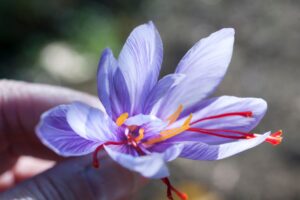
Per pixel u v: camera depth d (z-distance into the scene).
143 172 0.18
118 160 0.18
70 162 0.24
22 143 0.30
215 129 0.21
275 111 0.49
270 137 0.20
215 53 0.20
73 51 0.59
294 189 0.44
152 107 0.21
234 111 0.21
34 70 0.57
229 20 0.61
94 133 0.19
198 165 0.45
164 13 0.64
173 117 0.20
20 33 0.60
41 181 0.23
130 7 0.65
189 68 0.20
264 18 0.61
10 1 0.59
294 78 0.53
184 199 0.19
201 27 0.61
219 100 0.21
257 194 0.44
